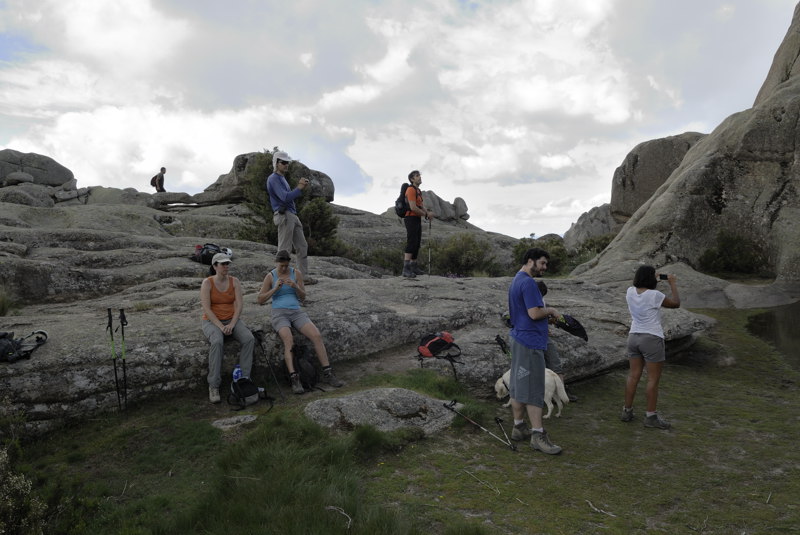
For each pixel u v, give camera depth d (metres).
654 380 5.30
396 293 9.32
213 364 5.65
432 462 4.43
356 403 5.07
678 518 3.59
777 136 15.25
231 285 6.11
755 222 14.90
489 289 10.58
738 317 10.92
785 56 19.16
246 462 4.07
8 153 36.16
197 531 3.36
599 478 4.20
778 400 6.32
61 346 5.56
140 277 10.18
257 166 19.98
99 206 20.69
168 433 4.85
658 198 16.98
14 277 8.89
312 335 6.23
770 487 4.05
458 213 40.53
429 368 6.60
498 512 3.63
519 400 4.77
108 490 3.94
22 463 4.35
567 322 6.53
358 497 3.69
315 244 20.16
